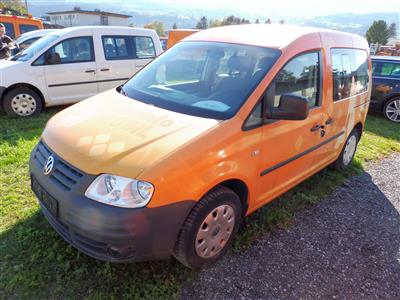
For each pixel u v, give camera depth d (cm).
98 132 248
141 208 210
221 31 368
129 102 297
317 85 346
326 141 385
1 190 366
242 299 247
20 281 244
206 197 244
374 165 525
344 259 301
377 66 875
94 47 717
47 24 2931
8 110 641
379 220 370
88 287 243
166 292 245
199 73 321
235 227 283
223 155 244
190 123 252
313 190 419
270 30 349
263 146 279
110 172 214
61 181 230
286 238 321
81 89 712
